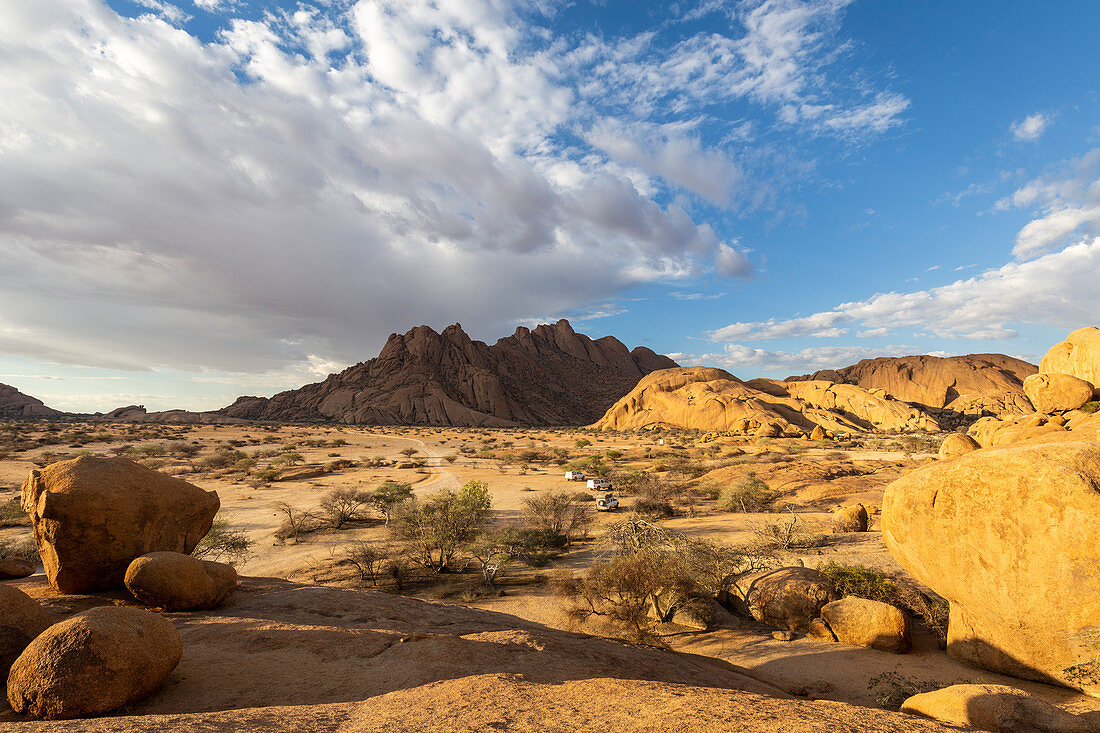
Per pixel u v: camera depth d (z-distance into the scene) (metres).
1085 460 9.27
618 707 5.68
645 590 16.36
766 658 13.75
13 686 5.83
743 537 27.05
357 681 6.95
